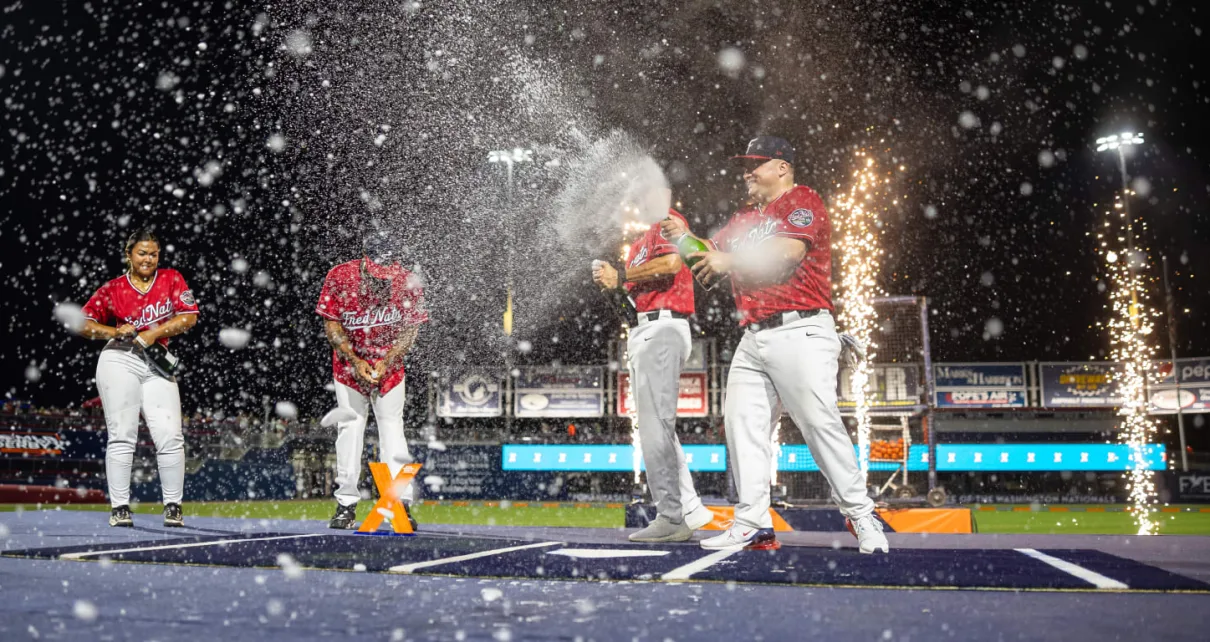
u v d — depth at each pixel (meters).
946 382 19.52
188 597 1.94
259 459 16.09
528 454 19.42
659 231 3.70
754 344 3.38
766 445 3.41
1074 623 1.66
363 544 3.28
